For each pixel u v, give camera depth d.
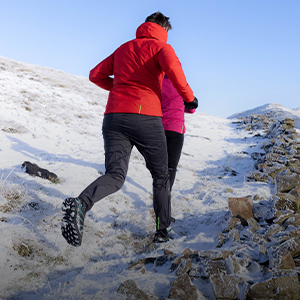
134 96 2.34
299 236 2.46
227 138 13.93
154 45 2.35
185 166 7.11
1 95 10.94
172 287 1.83
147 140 2.42
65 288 1.90
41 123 9.23
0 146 6.11
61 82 17.44
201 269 2.10
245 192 4.62
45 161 5.61
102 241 2.85
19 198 3.22
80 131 9.62
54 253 2.41
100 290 1.84
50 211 3.16
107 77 2.79
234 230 2.76
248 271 2.06
